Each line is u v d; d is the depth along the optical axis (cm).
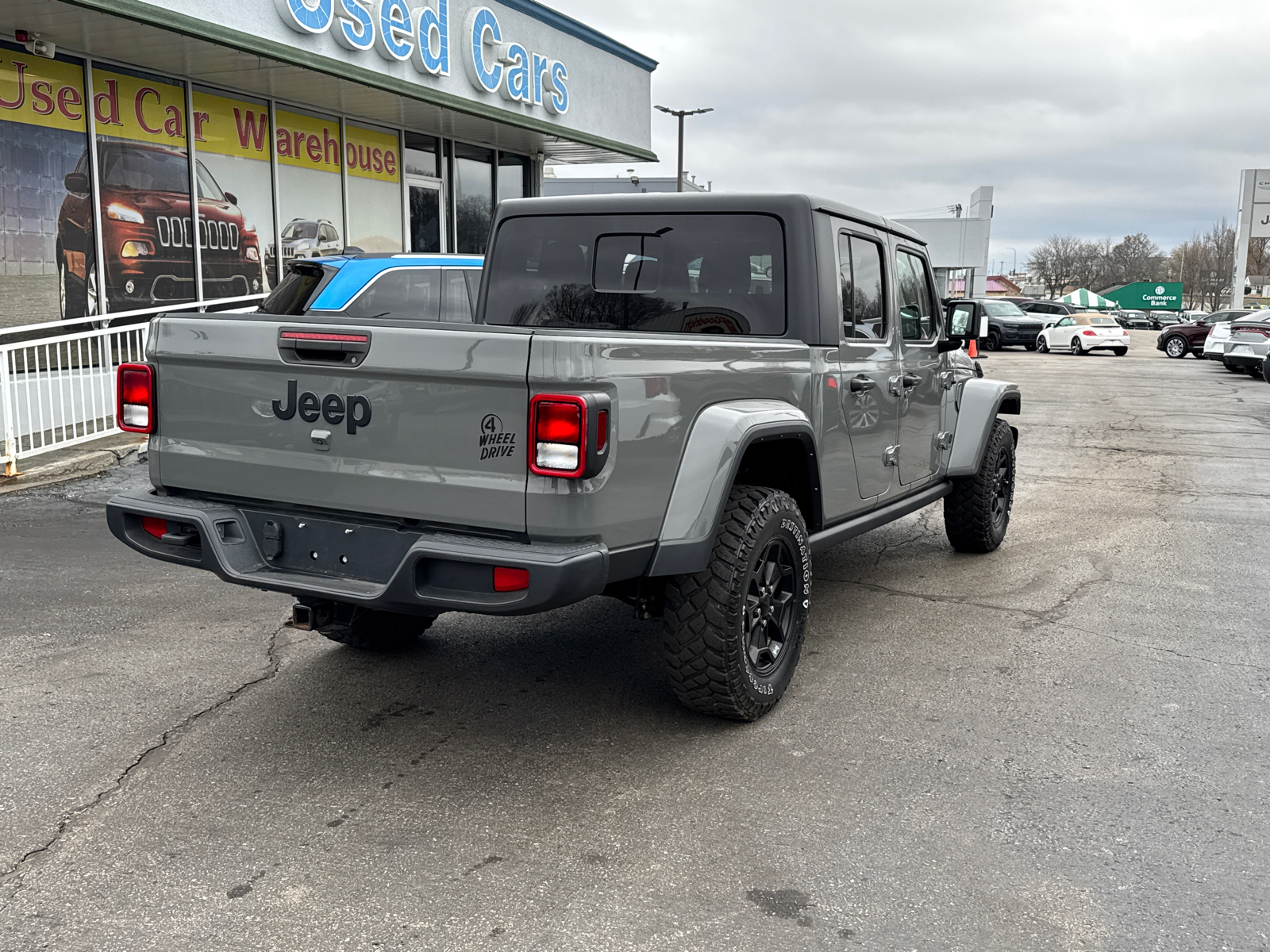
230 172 1237
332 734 388
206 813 325
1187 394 1978
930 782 352
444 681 445
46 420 1005
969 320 586
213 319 359
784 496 405
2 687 427
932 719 409
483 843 309
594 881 288
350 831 315
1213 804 339
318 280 770
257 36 1041
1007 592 600
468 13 1373
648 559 345
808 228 441
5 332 840
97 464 887
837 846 309
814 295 442
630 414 325
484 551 312
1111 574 641
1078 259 15050
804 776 356
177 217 1171
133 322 1127
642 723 402
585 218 489
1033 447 1243
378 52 1227
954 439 633
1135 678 457
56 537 679
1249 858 305
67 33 970
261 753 370
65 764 357
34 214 1016
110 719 397
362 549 346
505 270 511
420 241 1584
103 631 500
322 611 373
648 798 338
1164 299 10631
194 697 420
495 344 308
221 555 357
